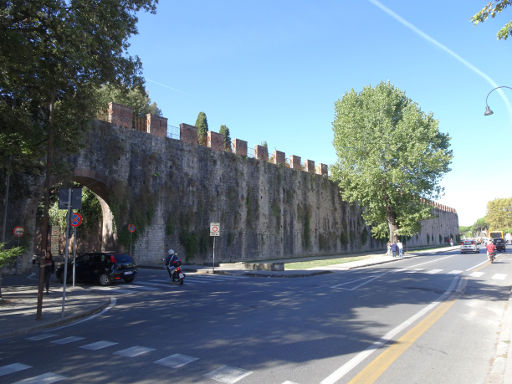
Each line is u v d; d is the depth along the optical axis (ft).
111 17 38.14
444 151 130.21
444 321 27.27
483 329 24.86
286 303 35.96
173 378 16.11
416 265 86.48
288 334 23.57
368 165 128.36
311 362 18.03
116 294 45.93
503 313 30.17
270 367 17.35
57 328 28.22
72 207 32.99
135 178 93.04
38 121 45.75
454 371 16.81
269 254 128.57
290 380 15.66
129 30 42.52
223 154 116.26
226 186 115.85
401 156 124.36
